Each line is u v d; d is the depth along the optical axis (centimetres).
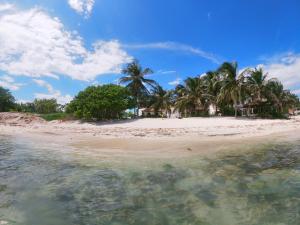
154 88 5219
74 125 3247
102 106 3469
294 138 1612
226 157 1021
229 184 660
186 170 812
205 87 5216
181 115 5362
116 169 834
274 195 569
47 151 1199
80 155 1092
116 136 1869
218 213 480
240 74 4138
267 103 4444
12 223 440
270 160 945
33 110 9369
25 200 552
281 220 445
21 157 1045
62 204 531
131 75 4909
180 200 551
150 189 629
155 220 455
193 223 440
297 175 729
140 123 3231
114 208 511
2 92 7319
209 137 1752
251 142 1456
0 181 691
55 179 716
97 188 638
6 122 3167
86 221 453
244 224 434
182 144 1399
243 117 4031
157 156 1062
